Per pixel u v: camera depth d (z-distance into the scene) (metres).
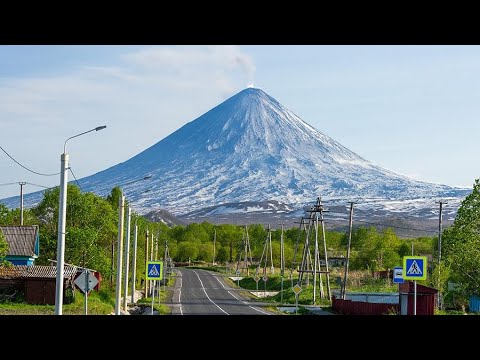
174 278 130.75
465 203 61.94
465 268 60.38
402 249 122.94
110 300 63.56
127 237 51.06
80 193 77.62
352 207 70.06
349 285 91.38
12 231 63.69
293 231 184.25
